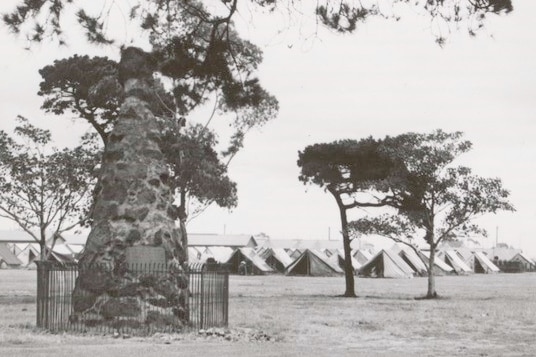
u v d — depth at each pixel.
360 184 52.06
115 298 22.95
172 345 19.20
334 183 52.56
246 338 21.77
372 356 17.86
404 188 49.34
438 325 28.56
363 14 14.09
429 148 49.97
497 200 49.94
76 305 23.28
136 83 26.00
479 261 134.25
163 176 25.45
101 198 24.73
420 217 50.38
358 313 34.56
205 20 16.91
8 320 26.25
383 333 25.14
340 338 23.33
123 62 26.14
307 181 53.34
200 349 18.20
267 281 79.69
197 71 18.62
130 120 25.53
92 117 44.59
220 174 50.75
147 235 24.11
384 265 96.31
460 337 24.12
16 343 19.06
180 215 48.59
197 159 47.16
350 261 51.84
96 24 15.34
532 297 52.00
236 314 31.83
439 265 114.88
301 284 72.56
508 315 34.19
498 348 20.83
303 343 21.34
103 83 42.31
